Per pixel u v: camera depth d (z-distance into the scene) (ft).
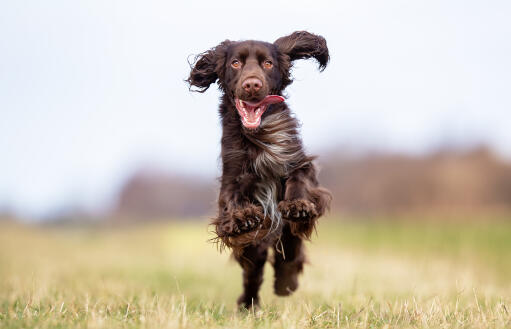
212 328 16.84
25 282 31.53
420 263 54.08
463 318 18.34
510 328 17.02
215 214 21.03
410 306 20.71
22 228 175.63
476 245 76.69
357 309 20.84
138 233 141.28
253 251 22.08
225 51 22.41
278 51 22.41
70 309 19.92
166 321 16.93
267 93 20.25
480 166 180.24
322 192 20.11
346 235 100.68
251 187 20.61
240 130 20.77
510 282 41.73
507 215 147.43
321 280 35.60
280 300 25.86
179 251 81.46
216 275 45.27
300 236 20.36
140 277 42.19
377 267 48.11
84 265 55.26
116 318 18.12
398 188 186.50
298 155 20.61
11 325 16.43
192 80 23.49
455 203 175.42
